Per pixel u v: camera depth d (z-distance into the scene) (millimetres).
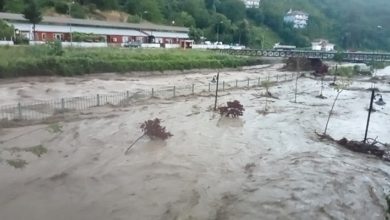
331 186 17891
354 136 27500
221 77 58656
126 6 133375
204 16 149250
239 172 19266
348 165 21094
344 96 46094
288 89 49938
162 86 44844
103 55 53438
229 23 144125
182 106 33844
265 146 23719
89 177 17672
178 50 75438
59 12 104812
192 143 23391
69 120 26484
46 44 52594
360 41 187375
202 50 84125
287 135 26453
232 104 30953
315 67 74875
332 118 33188
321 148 23938
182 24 139000
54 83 41125
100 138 23203
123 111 30312
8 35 57750
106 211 14719
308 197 16594
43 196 15617
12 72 39969
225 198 16266
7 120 25016
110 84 43562
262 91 46219
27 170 18000
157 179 17828
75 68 46156
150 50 67562
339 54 83688
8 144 21078
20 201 15078
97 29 83625
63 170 18266
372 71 77562
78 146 21625
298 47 165375
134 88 41906
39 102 31125
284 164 20625
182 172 18797
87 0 120250
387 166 21625
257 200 16125
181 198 16062
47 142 21891
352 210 15789
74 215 14305
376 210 15992
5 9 92125
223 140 24469
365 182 18719
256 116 31938
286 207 15586
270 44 154625
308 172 19500
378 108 39375
